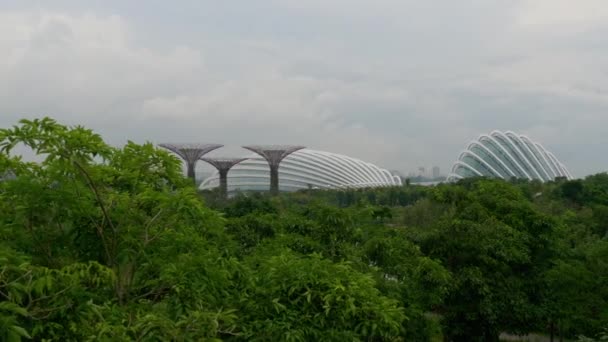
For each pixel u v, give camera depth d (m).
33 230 10.98
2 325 7.41
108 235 11.31
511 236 26.67
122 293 10.74
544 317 26.81
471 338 25.59
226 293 10.91
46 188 10.52
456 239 25.02
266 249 16.47
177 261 10.80
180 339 8.30
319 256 11.98
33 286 8.43
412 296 18.36
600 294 25.83
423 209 42.25
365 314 10.88
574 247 38.00
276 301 10.66
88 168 10.88
